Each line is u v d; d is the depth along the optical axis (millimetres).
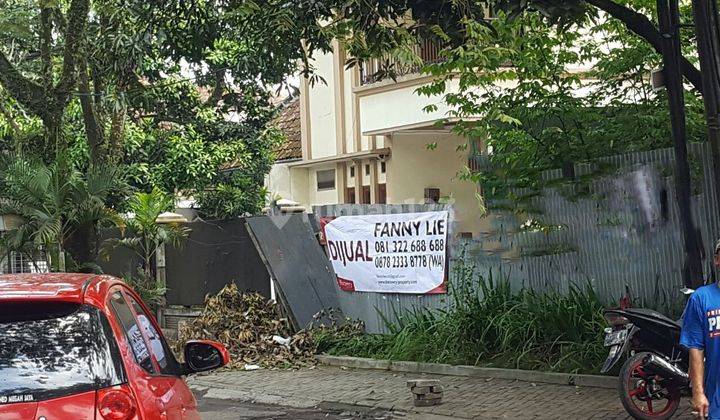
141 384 4414
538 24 12328
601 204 11594
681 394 8344
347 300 14469
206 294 16344
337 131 23109
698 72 10273
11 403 4059
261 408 10562
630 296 11336
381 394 10781
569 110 12211
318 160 23578
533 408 9469
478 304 12258
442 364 11883
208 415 10180
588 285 11461
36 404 4059
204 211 23391
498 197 12602
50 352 4293
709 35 8766
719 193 8773
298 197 25188
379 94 19891
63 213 14312
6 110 17266
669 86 9734
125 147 20797
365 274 14055
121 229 15844
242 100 22000
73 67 16094
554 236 12070
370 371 12547
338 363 13141
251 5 11156
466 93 15062
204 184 23219
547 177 12141
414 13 10430
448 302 13023
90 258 14969
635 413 8344
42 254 15172
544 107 12320
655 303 11086
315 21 11344
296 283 14484
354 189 23062
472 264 12805
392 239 13664
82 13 15680
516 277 12469
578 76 12602
